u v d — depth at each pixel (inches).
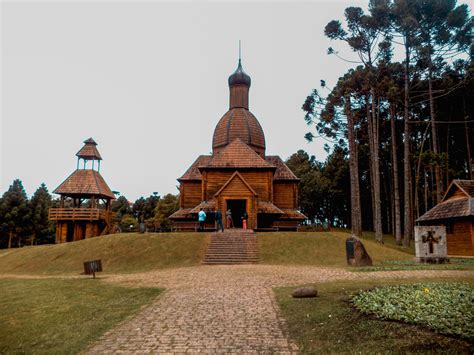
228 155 1429.6
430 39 1440.7
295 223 1494.8
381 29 1384.1
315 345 262.8
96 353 259.8
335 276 593.6
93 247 1053.2
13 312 382.3
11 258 1098.7
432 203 2011.6
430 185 2058.3
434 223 1314.0
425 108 1830.7
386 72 1460.4
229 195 1253.1
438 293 381.1
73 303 416.8
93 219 1556.3
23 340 292.4
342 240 1063.0
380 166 2236.7
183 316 352.2
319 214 2886.3
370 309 323.6
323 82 1499.8
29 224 2529.5
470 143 1851.6
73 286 544.7
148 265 898.1
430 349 229.6
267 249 989.2
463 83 1505.9
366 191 2465.6
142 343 278.5
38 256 1059.3
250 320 333.4
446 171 1599.4
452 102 1753.2
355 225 1378.0
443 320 278.4
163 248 999.0
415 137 2044.8
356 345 252.4
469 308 314.8
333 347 254.1
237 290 481.4
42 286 556.4
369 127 1647.4
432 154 1449.3
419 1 1358.3
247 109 1758.1
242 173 1392.7
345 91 1405.0
